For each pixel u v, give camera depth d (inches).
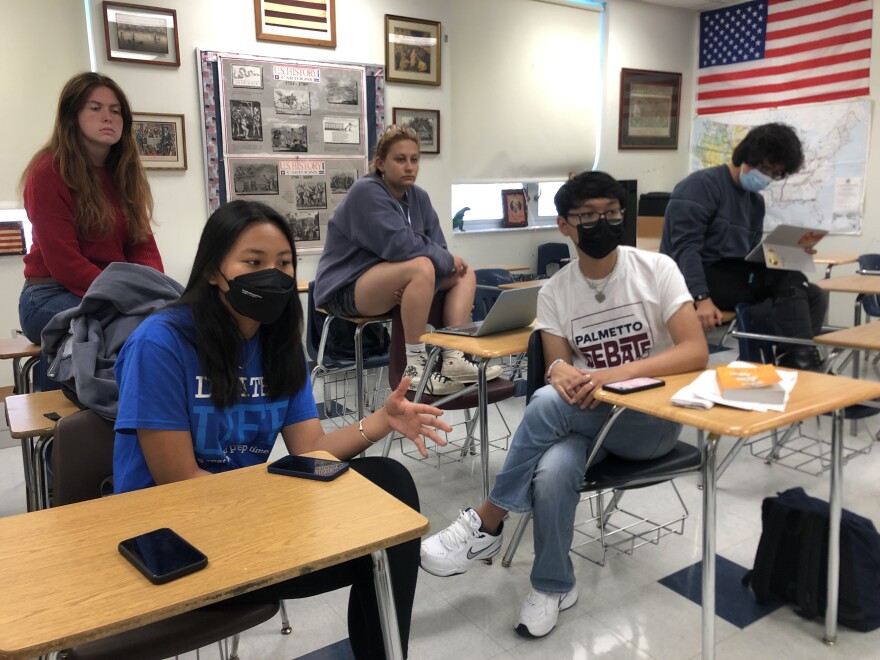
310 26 179.5
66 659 40.6
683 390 59.0
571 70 238.1
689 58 264.4
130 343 49.8
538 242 241.6
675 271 74.7
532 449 72.1
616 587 80.8
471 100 217.3
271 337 54.1
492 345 86.4
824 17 223.3
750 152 120.3
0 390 134.3
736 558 86.9
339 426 137.6
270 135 177.8
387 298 116.0
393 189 124.6
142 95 160.2
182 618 44.9
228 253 49.4
